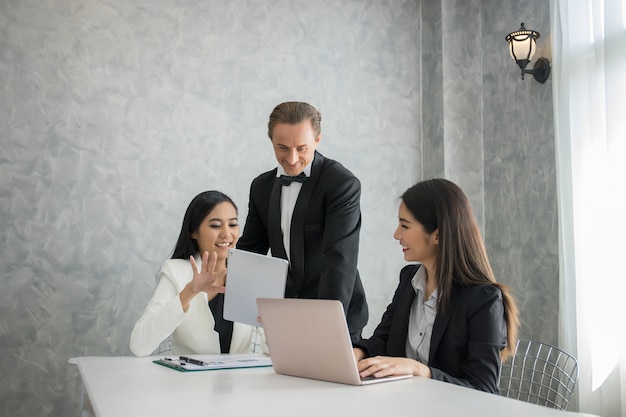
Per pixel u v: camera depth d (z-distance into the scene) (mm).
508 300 1862
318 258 2381
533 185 3699
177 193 3439
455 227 1861
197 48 3543
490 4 4043
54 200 3213
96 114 3316
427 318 1937
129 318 3309
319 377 1578
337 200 2301
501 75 3947
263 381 1566
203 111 3525
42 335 3154
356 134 3885
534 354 3572
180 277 2402
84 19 3332
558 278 3508
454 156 3953
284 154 2238
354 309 2416
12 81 3182
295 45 3775
